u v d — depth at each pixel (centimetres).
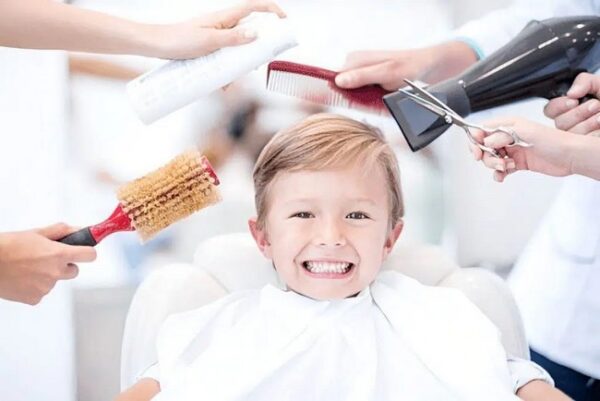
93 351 147
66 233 84
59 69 136
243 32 85
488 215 157
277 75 94
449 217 156
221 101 144
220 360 89
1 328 138
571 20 90
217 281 104
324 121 93
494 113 148
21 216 138
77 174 142
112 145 143
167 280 101
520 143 86
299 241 89
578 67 89
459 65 111
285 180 91
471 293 102
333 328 92
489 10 150
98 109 141
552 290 118
